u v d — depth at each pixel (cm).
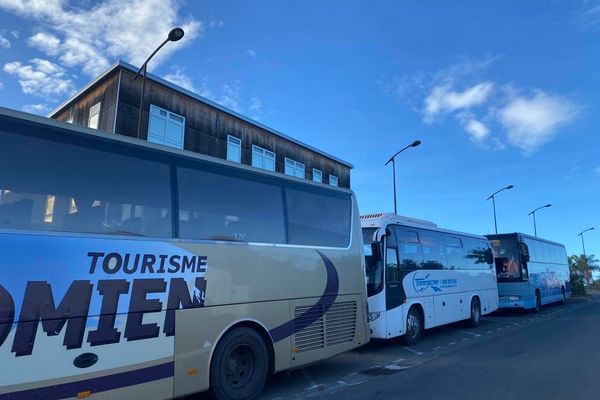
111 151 540
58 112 2300
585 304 2909
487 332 1480
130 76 1961
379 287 1099
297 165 3052
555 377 820
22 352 428
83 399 466
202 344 587
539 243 2366
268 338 687
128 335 511
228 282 634
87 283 483
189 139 2211
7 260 430
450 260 1468
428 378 830
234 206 671
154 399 529
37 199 464
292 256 750
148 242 549
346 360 1016
